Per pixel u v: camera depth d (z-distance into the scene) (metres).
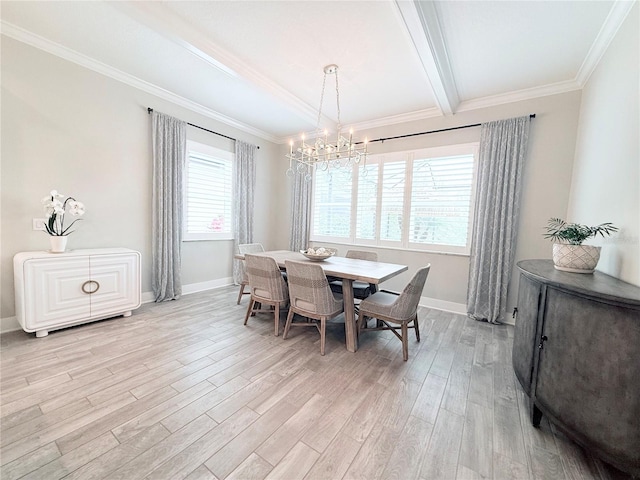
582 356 1.30
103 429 1.45
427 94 3.32
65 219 2.84
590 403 1.27
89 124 2.95
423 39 2.16
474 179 3.49
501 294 3.23
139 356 2.23
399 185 4.05
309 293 2.42
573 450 1.44
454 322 3.29
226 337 2.67
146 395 1.75
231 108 3.98
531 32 2.19
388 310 2.37
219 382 1.93
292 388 1.89
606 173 2.08
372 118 4.12
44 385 1.80
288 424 1.55
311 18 2.14
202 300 3.78
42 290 2.42
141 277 3.38
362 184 4.39
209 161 4.23
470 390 1.94
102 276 2.80
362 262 3.11
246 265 2.86
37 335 2.44
